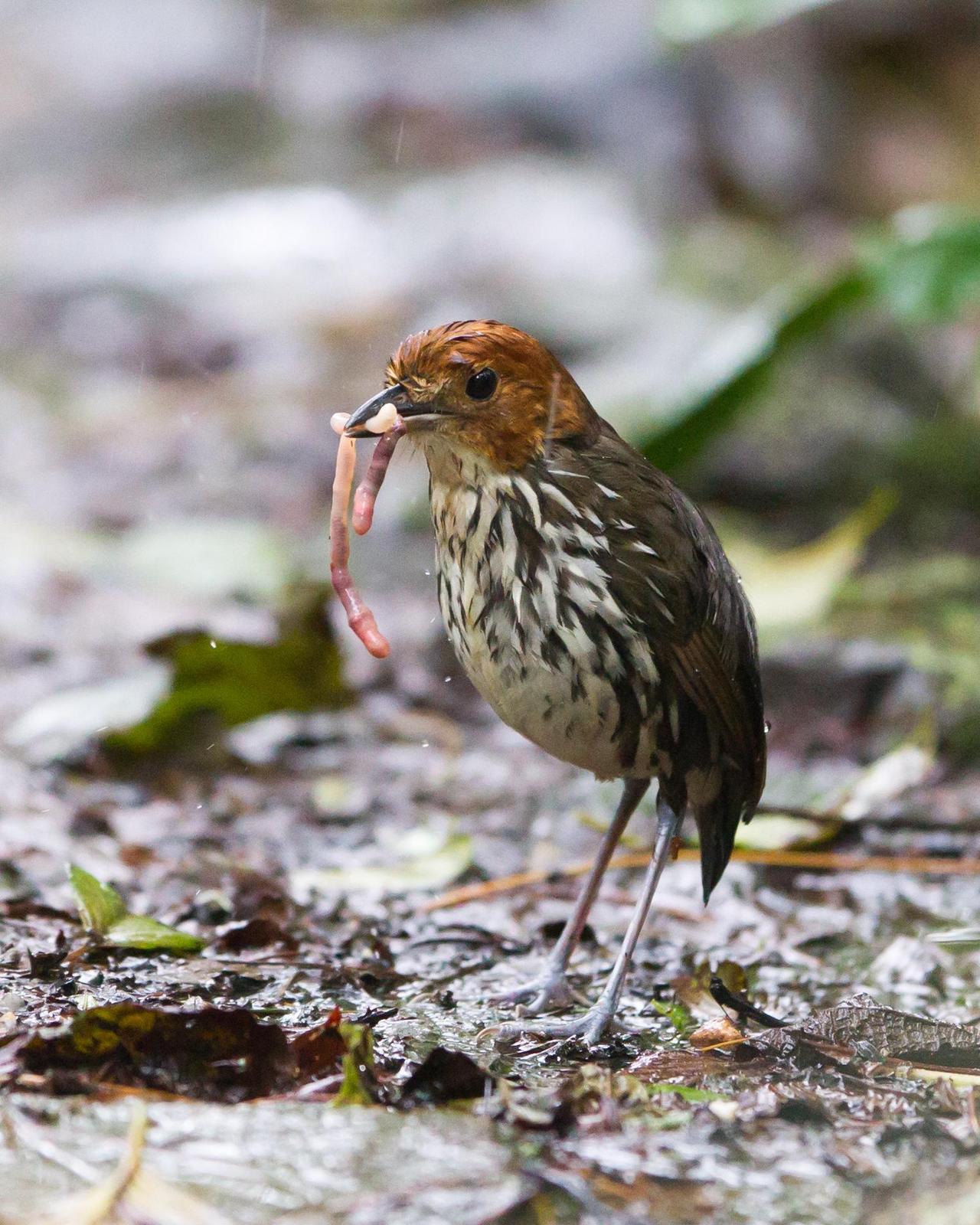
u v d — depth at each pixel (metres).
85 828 9.39
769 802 10.15
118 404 18.64
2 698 11.43
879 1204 5.38
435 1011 7.29
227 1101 6.04
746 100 25.98
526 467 7.09
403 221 22.50
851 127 25.98
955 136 26.05
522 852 9.57
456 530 7.21
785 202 25.36
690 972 7.92
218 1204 5.16
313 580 11.35
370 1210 5.16
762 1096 6.24
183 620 13.01
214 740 10.75
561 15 29.69
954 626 12.88
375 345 19.41
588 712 7.23
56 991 7.03
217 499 16.06
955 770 10.88
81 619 13.07
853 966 8.07
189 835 9.45
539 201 22.50
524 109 27.19
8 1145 5.47
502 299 19.42
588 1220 5.22
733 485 15.99
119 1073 6.12
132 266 21.56
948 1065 6.71
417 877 8.88
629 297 19.34
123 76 30.12
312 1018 6.95
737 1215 5.30
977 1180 5.57
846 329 17.64
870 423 16.56
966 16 26.64
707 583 7.36
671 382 16.75
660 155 25.92
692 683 7.33
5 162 27.42
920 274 12.46
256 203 23.50
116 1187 5.19
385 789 10.40
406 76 28.67
